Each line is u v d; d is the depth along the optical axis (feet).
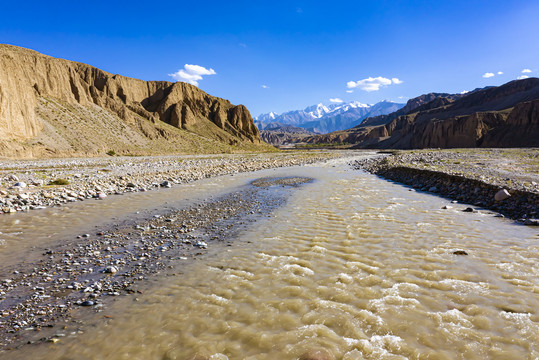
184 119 483.92
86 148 242.99
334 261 27.99
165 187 80.53
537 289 21.72
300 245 32.78
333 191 71.20
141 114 409.28
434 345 15.88
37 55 314.96
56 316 19.40
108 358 15.25
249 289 22.74
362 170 129.18
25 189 67.10
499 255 28.60
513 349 15.38
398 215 46.16
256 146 544.21
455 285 22.68
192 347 16.05
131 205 57.11
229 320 18.62
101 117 312.09
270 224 42.32
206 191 74.13
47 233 38.86
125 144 295.48
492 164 101.55
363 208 51.60
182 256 30.37
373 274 24.93
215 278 24.85
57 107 269.64
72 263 28.73
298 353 15.44
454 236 34.91
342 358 15.01
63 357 15.33
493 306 19.56
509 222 41.04
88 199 63.16
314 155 294.87
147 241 35.58
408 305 19.95
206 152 382.01
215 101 587.27
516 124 453.99
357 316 18.76
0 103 183.01
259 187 80.53
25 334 17.42
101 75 407.64
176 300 21.22
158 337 17.01
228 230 39.88
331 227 39.78
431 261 27.43
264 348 15.93
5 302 21.27
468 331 17.02
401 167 102.22
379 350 15.58
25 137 197.47
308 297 21.31
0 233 38.65
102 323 18.49
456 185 67.26
